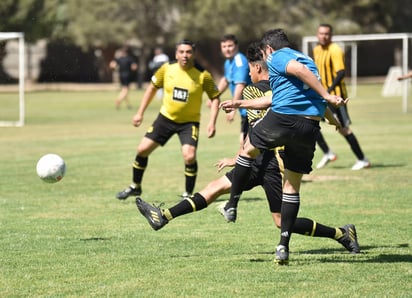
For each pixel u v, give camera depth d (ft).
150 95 61.16
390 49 334.65
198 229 49.67
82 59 314.55
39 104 209.05
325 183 70.13
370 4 292.61
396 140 108.99
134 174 60.18
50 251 43.06
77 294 33.96
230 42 67.87
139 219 53.57
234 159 40.70
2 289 34.88
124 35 286.87
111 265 39.55
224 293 33.96
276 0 279.28
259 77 41.81
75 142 111.34
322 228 41.16
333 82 74.79
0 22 274.57
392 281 35.91
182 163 87.10
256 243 45.14
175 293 34.01
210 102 61.21
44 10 278.87
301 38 283.59
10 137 119.44
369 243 44.93
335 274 37.27
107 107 196.34
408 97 220.02
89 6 285.23
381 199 61.00
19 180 74.23
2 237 47.14
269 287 34.91
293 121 37.22
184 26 284.41
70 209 57.93
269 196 41.06
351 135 78.74
